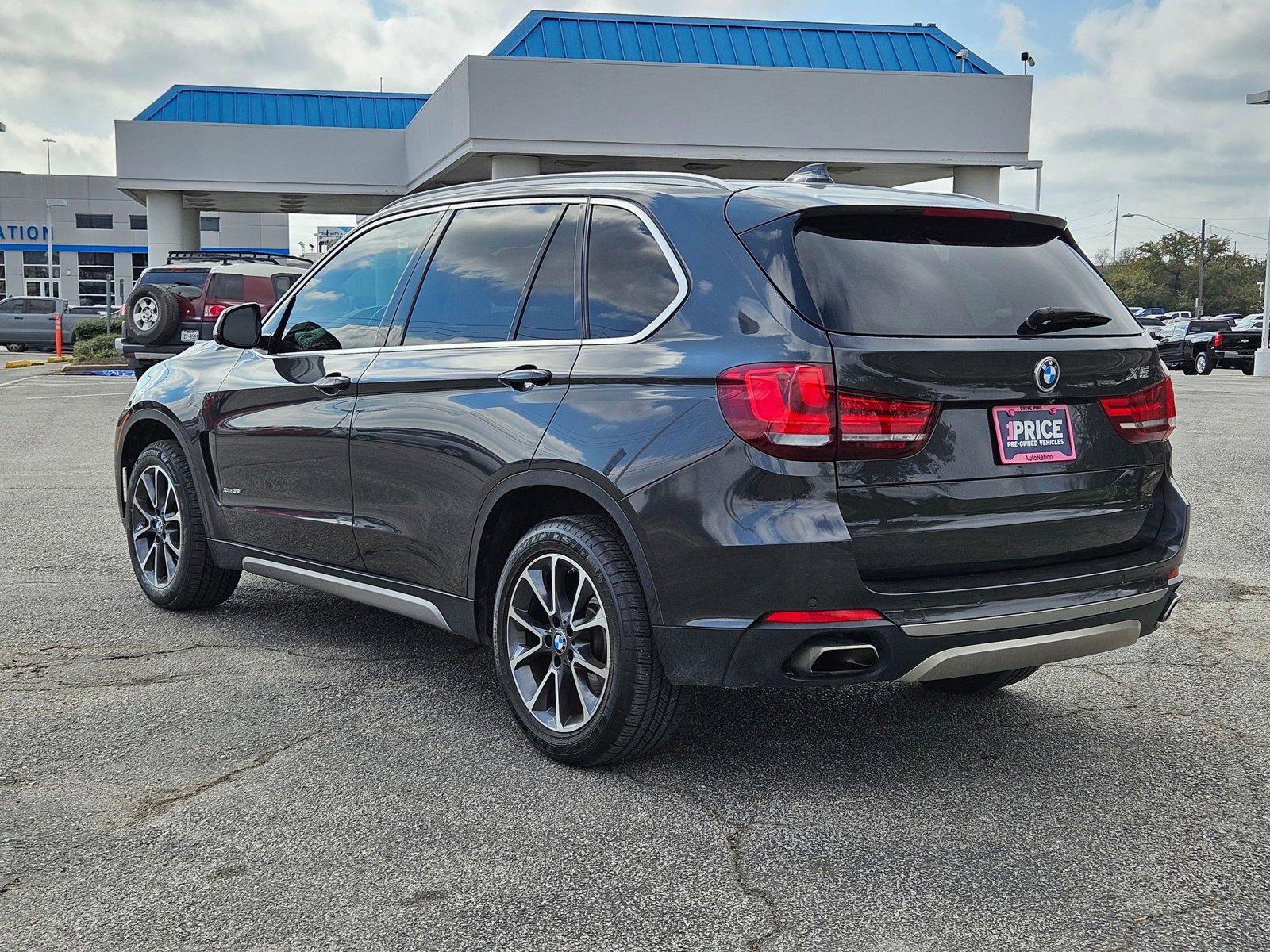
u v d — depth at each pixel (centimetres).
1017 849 306
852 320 316
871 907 274
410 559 412
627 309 354
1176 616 555
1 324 3994
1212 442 1284
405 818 321
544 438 355
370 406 423
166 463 530
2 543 693
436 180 2541
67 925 262
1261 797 342
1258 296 12644
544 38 2167
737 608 313
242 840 306
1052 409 341
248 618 532
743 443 312
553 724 363
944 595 317
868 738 390
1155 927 265
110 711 405
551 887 282
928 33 2331
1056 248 371
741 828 317
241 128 2706
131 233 6844
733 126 2156
